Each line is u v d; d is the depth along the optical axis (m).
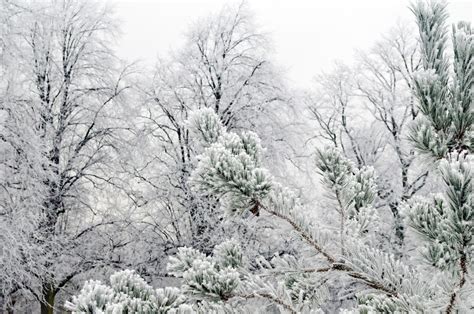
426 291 1.56
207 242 9.64
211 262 1.91
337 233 1.82
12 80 9.03
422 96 1.50
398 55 12.16
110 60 11.96
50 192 10.07
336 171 1.71
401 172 11.48
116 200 11.35
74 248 10.32
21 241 8.12
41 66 10.74
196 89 11.75
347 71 12.88
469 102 1.45
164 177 10.83
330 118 12.86
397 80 12.17
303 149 12.18
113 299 1.32
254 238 9.06
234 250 1.97
